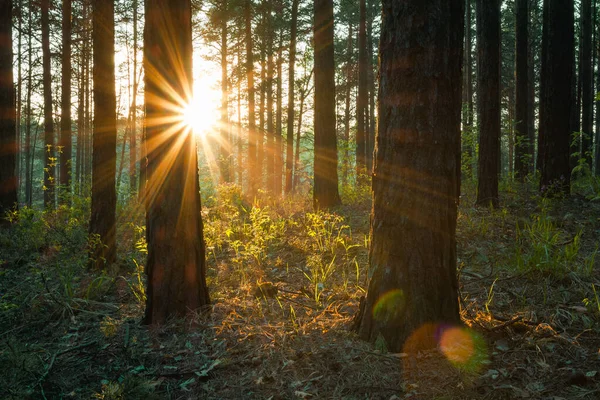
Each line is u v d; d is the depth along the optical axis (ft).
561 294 14.32
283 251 22.03
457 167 12.03
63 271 20.47
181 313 14.70
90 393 11.08
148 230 14.90
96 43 21.77
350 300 15.29
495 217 24.66
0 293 18.76
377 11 100.63
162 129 14.71
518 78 47.52
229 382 11.02
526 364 10.48
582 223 22.53
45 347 13.83
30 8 51.55
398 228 11.66
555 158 28.37
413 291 11.56
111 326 14.19
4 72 31.71
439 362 10.75
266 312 14.87
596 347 10.94
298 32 66.18
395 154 11.70
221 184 35.58
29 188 90.79
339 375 10.66
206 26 60.95
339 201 32.17
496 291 15.19
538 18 78.28
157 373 11.68
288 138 62.18
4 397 10.78
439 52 11.37
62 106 45.14
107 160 21.59
